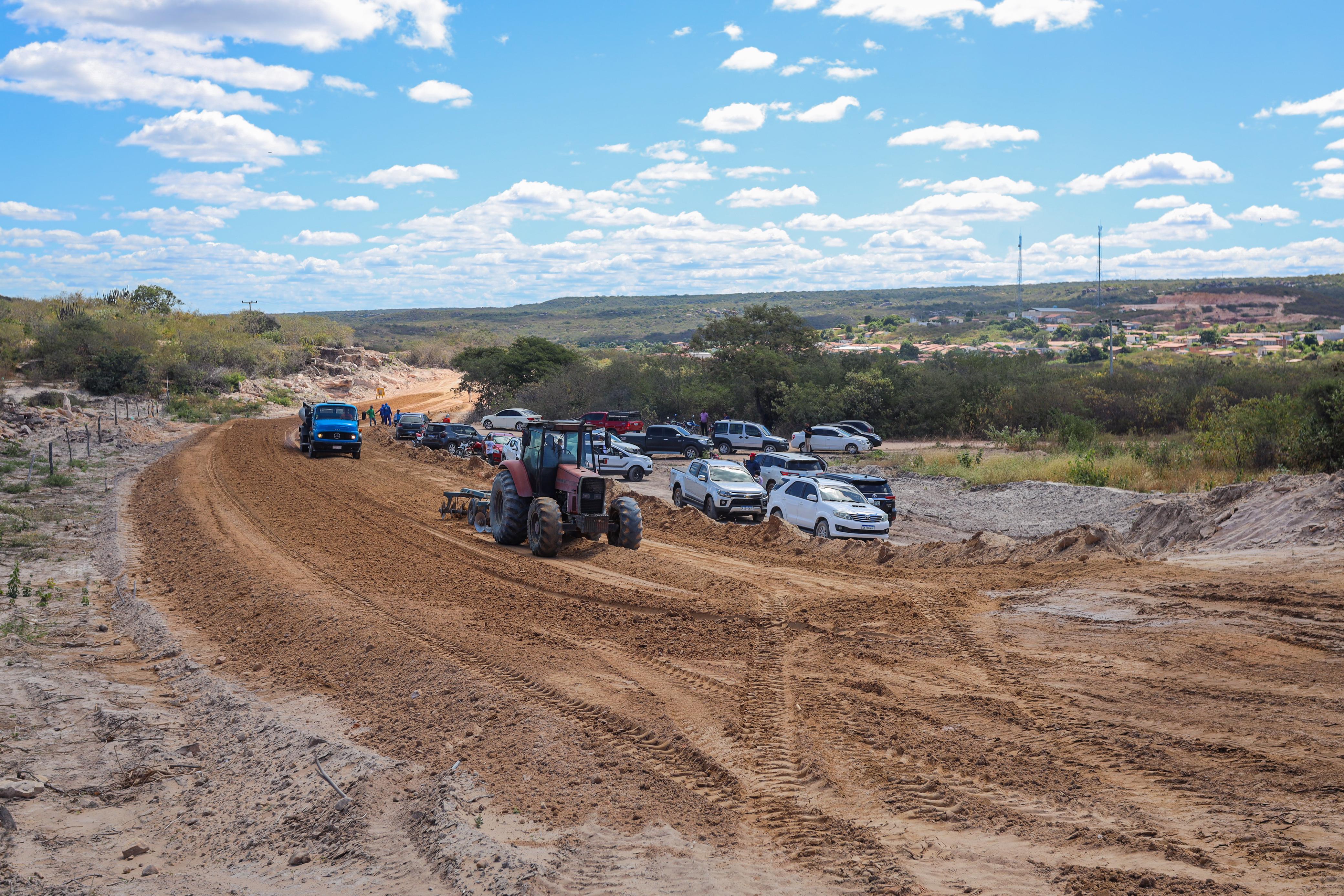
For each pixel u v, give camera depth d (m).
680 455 42.34
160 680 10.69
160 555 17.62
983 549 16.94
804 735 8.04
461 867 5.59
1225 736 7.79
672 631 11.95
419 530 21.00
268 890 5.76
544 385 65.44
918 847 5.86
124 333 71.44
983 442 47.28
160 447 41.59
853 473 28.12
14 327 68.06
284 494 26.88
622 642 11.36
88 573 15.95
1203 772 7.04
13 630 12.30
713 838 6.02
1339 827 5.98
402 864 5.85
